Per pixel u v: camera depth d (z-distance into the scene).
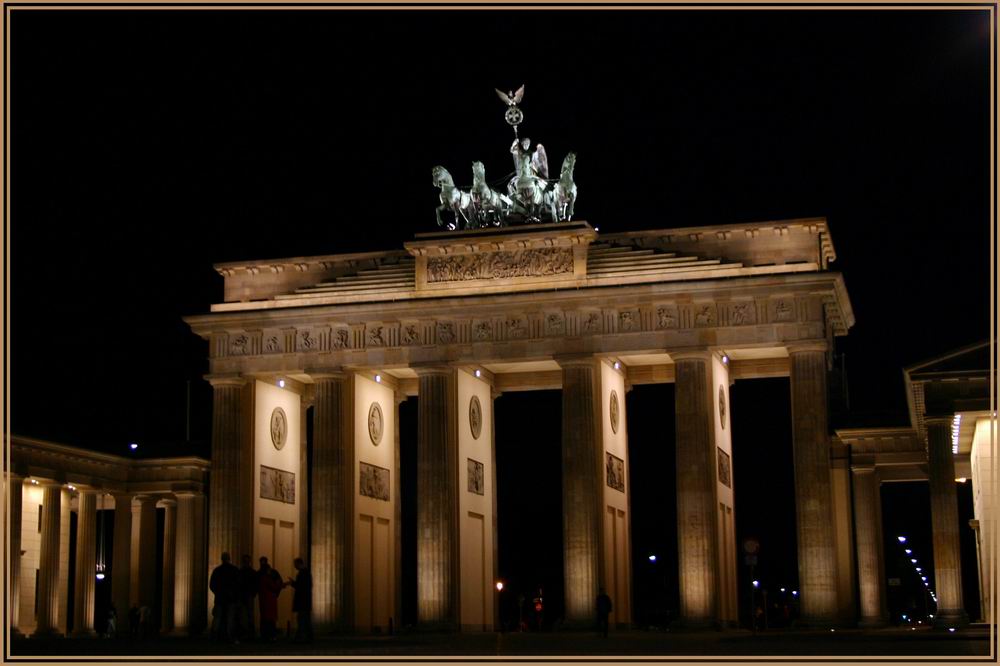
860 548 127.69
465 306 120.31
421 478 119.88
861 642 75.12
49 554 134.12
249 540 122.44
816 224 116.50
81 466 138.62
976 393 94.50
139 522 158.88
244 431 124.88
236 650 70.56
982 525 101.00
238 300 129.12
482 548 127.69
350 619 119.62
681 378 115.50
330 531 120.56
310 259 127.44
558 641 88.06
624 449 127.81
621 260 119.38
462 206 125.81
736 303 115.38
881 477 141.38
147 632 135.12
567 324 118.94
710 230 118.19
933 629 94.81
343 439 122.81
